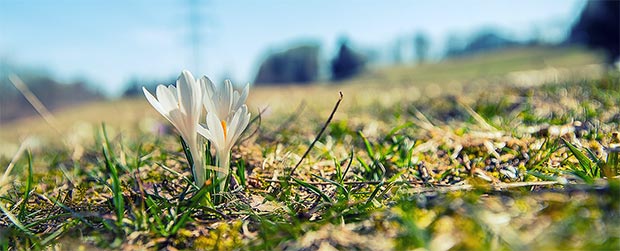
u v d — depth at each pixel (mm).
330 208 374
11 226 399
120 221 355
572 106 841
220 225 361
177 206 376
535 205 313
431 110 1144
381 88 3025
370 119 1004
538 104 958
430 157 543
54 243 354
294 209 397
